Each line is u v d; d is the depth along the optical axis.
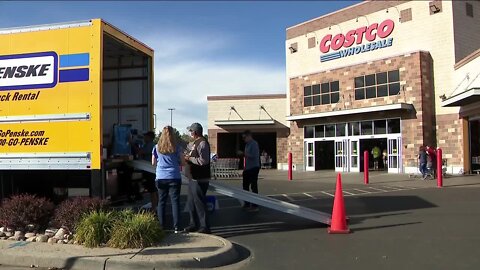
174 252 6.57
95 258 6.25
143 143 10.50
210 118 37.94
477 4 25.23
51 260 6.36
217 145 37.84
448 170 23.53
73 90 8.38
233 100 37.56
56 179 9.46
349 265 6.29
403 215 10.20
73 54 8.41
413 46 25.30
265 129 36.78
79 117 8.33
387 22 26.38
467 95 18.86
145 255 6.41
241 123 36.12
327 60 29.81
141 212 8.28
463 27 24.33
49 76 8.50
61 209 7.90
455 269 6.00
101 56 8.34
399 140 25.22
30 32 8.64
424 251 6.95
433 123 24.53
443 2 24.22
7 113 8.67
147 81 10.72
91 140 8.27
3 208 8.01
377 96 26.48
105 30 8.52
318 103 30.08
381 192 15.24
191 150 8.28
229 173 25.95
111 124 10.88
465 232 8.24
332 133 29.28
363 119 27.16
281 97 36.56
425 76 24.48
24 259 6.46
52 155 8.41
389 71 25.84
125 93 10.85
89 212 7.57
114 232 6.96
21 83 8.62
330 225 8.97
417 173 23.77
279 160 36.31
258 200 9.28
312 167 30.61
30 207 7.92
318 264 6.38
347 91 28.19
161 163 8.12
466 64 22.00
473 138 22.56
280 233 8.51
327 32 29.83
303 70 31.41
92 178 8.29
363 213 10.65
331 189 16.92
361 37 27.70
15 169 8.61
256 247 7.43
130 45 9.55
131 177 9.93
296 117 30.69
